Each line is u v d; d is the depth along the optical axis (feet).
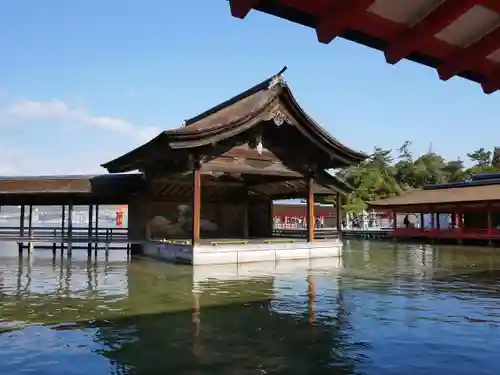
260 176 83.10
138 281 51.85
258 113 68.18
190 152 66.03
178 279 53.11
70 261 75.61
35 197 87.92
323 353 25.20
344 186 89.30
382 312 35.19
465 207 122.31
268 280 52.08
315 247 77.46
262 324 31.48
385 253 92.89
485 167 247.29
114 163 88.69
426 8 12.52
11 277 56.03
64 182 86.43
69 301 40.01
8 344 27.04
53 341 27.66
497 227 126.41
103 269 63.67
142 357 24.61
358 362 23.79
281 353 25.21
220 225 98.68
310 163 78.89
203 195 96.12
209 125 67.15
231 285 48.55
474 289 45.98
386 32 13.44
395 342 27.25
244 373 22.22
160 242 77.66
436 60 15.02
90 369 22.88
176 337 28.35
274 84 69.15
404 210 138.21
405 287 47.24
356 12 12.01
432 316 33.88
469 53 14.23
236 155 71.51
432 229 128.88
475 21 13.04
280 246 73.46
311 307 37.14
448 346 26.48
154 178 82.58
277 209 188.96
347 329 30.17
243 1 11.98
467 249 103.60
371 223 190.60
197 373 22.24
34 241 85.92
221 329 30.22
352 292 44.14
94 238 84.84
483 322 32.01
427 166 260.62
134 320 32.78
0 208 92.68
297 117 71.97
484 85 16.03
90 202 88.63
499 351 25.58
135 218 87.86
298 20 13.00
